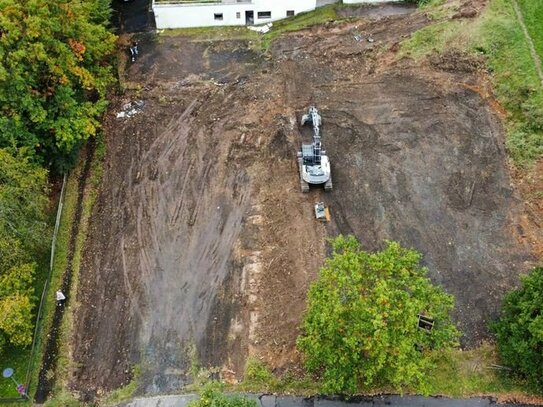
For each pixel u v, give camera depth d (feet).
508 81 127.44
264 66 136.46
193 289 101.19
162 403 88.63
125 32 146.82
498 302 97.35
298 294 99.30
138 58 139.95
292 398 88.58
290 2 144.77
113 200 113.80
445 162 116.57
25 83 102.47
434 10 146.20
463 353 92.02
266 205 111.55
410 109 125.59
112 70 136.77
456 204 110.32
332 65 135.74
